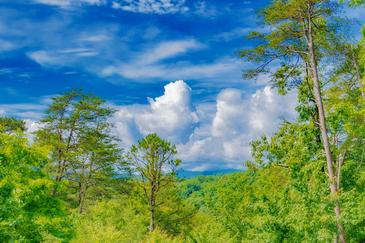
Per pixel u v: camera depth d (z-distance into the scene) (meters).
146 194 29.17
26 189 14.33
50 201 15.88
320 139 21.02
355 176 19.36
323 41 20.41
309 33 19.64
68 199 38.22
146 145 28.81
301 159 20.73
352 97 20.89
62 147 38.38
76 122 41.28
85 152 40.72
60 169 37.53
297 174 19.84
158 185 29.33
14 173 14.26
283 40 20.09
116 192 39.78
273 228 18.88
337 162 19.66
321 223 16.36
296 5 18.59
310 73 21.22
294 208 17.83
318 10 19.03
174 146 29.19
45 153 15.63
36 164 15.46
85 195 39.28
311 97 21.41
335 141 19.94
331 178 18.23
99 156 40.25
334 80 21.48
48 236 17.70
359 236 17.36
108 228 23.05
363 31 15.76
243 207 29.45
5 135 14.58
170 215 31.72
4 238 10.66
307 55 20.97
